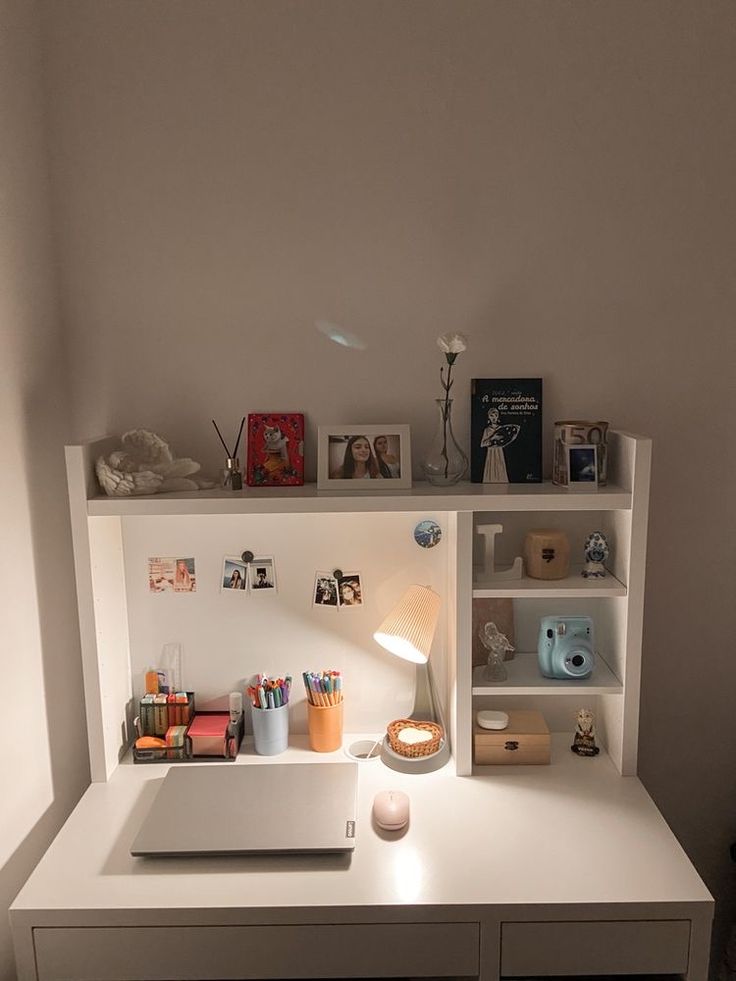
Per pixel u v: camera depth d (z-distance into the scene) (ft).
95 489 5.66
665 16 5.71
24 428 5.50
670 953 4.63
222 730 6.09
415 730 6.20
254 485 6.04
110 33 5.75
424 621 5.88
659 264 5.98
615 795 5.59
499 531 5.89
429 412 6.15
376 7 5.72
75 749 6.28
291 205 5.93
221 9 5.73
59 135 5.86
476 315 6.05
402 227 5.95
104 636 5.83
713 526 6.28
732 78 5.76
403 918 4.56
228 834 5.05
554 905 4.55
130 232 5.97
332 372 6.11
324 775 5.74
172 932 4.59
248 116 5.83
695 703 6.53
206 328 6.07
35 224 5.68
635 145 5.85
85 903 4.58
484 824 5.26
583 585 5.71
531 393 5.96
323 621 6.36
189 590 6.31
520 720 6.21
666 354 6.07
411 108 5.82
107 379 6.13
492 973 4.65
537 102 5.82
